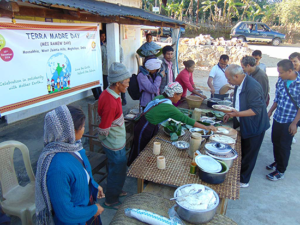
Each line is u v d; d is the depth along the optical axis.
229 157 1.96
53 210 1.26
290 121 3.02
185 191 1.53
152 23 4.86
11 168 2.14
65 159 1.23
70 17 2.70
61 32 2.79
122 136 2.34
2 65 2.21
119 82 2.11
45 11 2.38
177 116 2.40
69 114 1.23
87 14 2.93
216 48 11.63
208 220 1.41
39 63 2.57
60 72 2.86
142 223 1.45
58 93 2.89
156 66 3.27
